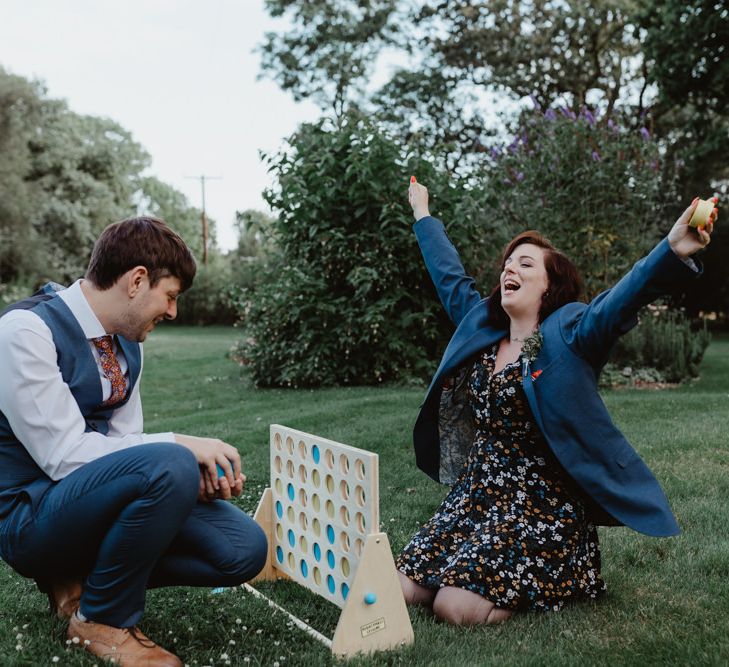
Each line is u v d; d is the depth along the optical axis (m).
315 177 8.49
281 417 6.65
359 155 8.31
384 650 2.19
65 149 38.91
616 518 2.42
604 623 2.36
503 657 2.11
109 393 2.21
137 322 2.15
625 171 8.72
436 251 3.13
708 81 16.03
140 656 2.00
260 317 9.45
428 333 8.71
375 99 23.81
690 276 2.21
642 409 6.33
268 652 2.17
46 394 1.99
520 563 2.43
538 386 2.44
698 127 17.12
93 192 39.62
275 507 2.83
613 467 2.44
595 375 2.47
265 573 2.85
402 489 4.17
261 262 10.34
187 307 29.33
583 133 8.83
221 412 7.36
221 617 2.42
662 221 12.33
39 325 2.03
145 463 1.94
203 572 2.18
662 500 2.46
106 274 2.09
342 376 9.02
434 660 2.12
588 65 21.98
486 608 2.38
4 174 33.97
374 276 8.17
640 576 2.80
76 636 2.04
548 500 2.52
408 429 5.57
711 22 14.95
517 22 21.73
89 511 1.95
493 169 9.69
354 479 2.25
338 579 2.36
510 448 2.57
